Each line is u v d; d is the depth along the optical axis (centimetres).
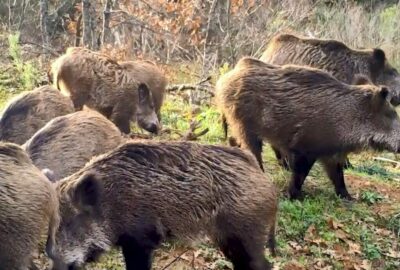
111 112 688
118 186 449
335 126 592
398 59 1134
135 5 1052
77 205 438
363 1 1424
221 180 461
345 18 1229
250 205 462
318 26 1167
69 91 684
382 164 751
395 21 1266
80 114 536
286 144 600
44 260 480
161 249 517
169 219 456
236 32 1054
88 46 934
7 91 802
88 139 524
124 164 454
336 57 712
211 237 466
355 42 1142
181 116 779
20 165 414
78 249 439
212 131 717
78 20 1035
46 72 861
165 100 816
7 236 407
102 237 445
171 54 1005
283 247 542
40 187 416
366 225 587
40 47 994
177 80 935
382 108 595
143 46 998
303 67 611
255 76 604
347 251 554
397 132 598
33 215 412
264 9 1068
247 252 468
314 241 554
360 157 745
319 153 599
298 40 720
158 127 681
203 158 462
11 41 873
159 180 454
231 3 994
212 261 513
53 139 514
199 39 1030
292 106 594
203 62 928
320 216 580
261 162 613
